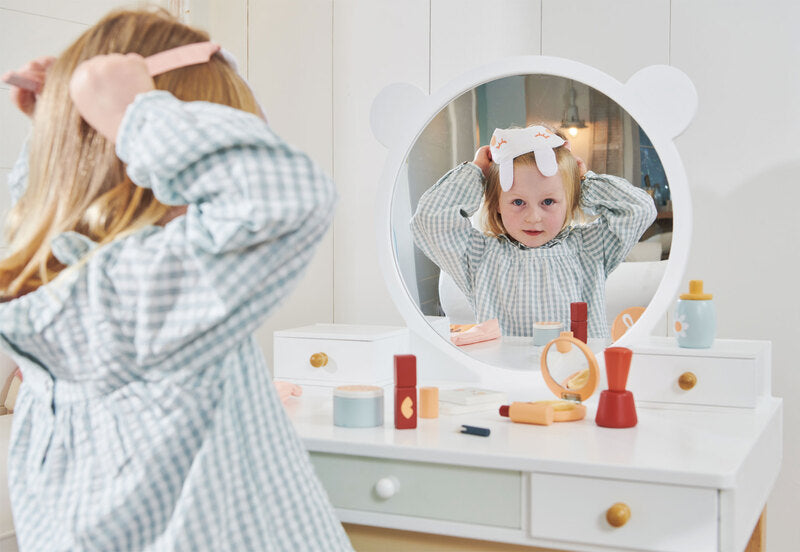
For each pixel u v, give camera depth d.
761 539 1.40
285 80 1.94
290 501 0.81
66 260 0.80
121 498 0.73
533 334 1.55
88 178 0.82
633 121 1.46
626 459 1.04
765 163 1.57
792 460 1.55
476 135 1.57
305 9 1.91
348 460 1.18
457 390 1.44
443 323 1.62
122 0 1.73
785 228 1.56
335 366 1.54
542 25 1.71
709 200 1.61
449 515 1.13
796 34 1.54
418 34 1.82
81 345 0.77
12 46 1.58
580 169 1.51
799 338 1.55
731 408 1.30
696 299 1.35
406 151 1.62
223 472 0.76
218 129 0.71
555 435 1.18
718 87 1.59
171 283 0.74
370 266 1.89
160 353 0.75
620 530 1.03
